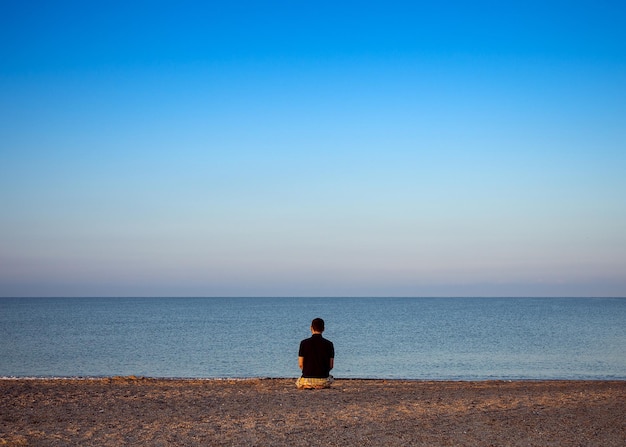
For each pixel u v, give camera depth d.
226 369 29.34
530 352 37.47
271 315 110.31
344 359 33.50
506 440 8.84
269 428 9.41
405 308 164.62
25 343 44.09
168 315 107.94
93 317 95.88
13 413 10.67
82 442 8.42
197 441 8.50
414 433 9.22
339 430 9.34
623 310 136.88
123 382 17.30
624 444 8.70
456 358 34.09
